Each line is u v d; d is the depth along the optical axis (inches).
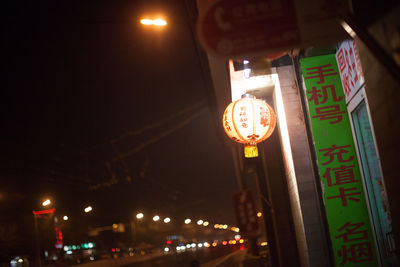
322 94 297.6
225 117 327.3
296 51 298.4
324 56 302.0
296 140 339.9
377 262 281.0
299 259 420.2
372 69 182.1
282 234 428.8
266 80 367.2
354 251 283.0
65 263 1660.9
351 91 273.1
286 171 405.7
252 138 321.1
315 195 331.6
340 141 292.8
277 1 166.1
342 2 164.9
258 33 165.3
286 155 378.9
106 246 2556.6
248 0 165.9
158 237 3348.9
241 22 165.6
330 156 292.2
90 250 2066.9
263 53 166.4
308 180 334.0
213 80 386.6
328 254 315.6
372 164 270.8
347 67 272.8
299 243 393.7
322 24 166.6
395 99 165.8
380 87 177.5
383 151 184.7
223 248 2245.3
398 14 150.0
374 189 273.4
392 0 151.7
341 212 287.0
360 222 285.1
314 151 319.6
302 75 307.7
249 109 319.0
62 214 1739.7
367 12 169.2
